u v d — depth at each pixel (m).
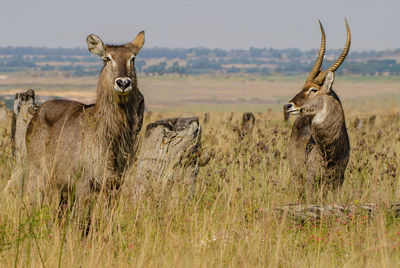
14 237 15.25
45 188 17.59
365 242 15.61
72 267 13.95
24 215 16.73
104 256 14.72
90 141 17.31
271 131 33.62
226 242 15.64
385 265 13.63
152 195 18.17
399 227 17.75
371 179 21.84
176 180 19.44
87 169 17.22
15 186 20.06
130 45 18.38
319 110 23.09
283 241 15.67
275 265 13.92
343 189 22.36
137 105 18.25
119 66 17.34
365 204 19.28
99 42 17.81
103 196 17.34
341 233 16.91
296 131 25.06
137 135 18.69
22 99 24.98
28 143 19.70
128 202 18.36
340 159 23.27
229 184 20.20
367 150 24.52
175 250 14.95
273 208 18.31
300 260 14.93
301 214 18.52
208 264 14.25
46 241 15.35
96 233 15.78
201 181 21.23
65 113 18.66
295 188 22.53
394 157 23.44
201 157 20.53
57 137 18.16
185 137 20.31
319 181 23.16
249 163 21.31
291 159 24.92
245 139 24.88
